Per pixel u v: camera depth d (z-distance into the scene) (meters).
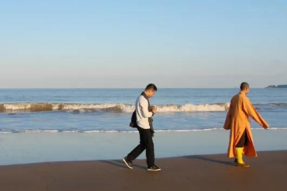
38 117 21.53
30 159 8.62
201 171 6.96
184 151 9.76
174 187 5.88
